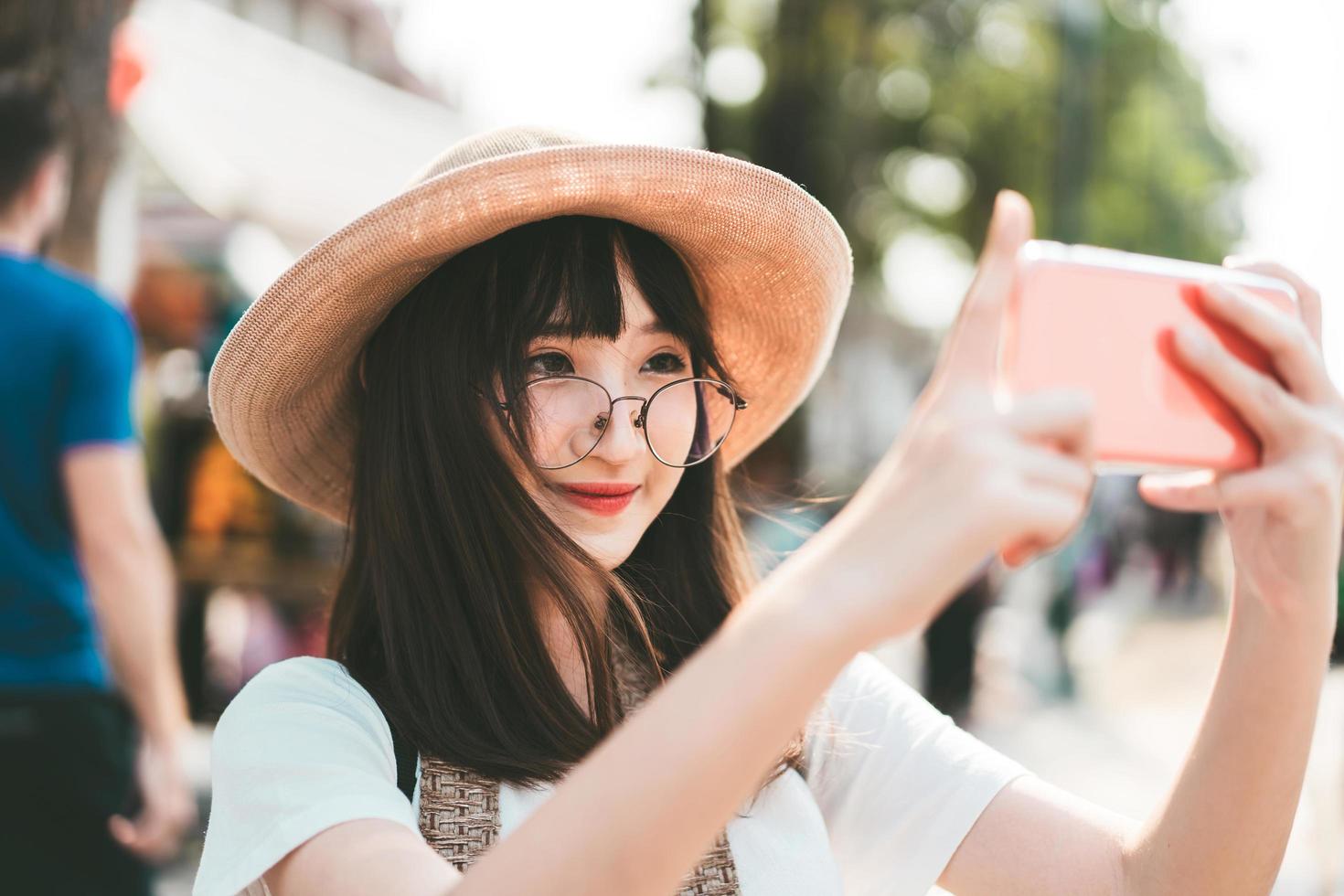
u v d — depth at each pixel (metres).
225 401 1.52
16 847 2.18
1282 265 0.99
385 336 1.46
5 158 2.32
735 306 1.67
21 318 2.23
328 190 6.94
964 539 0.69
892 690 1.51
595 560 1.37
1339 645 5.25
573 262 1.37
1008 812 1.34
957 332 0.73
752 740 0.71
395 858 0.96
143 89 5.34
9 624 2.19
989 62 16.61
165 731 2.35
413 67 18.20
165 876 4.21
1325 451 0.81
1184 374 0.82
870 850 1.41
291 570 6.02
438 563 1.36
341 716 1.20
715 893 1.28
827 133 14.38
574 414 1.35
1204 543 18.88
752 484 1.91
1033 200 16.97
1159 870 1.12
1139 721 8.59
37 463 2.24
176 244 5.63
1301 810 5.29
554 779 1.29
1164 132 20.02
